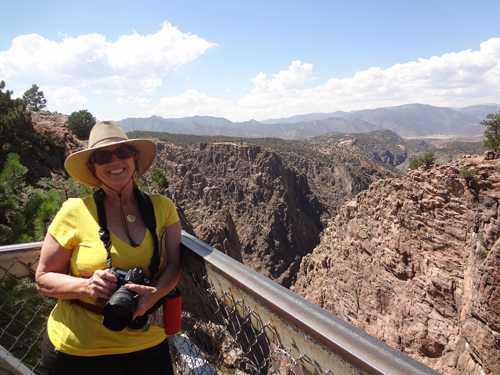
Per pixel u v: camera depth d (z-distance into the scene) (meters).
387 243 48.22
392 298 46.16
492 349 26.67
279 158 183.62
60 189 17.17
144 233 2.46
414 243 43.41
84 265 2.33
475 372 28.17
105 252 2.34
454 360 31.75
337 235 67.88
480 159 36.62
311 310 1.62
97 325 2.29
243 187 168.75
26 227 7.43
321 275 66.75
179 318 2.56
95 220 2.40
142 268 2.40
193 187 159.00
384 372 1.21
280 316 1.71
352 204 65.44
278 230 156.50
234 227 141.75
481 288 28.14
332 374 1.45
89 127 46.44
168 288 2.40
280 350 1.77
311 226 170.75
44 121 44.31
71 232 2.39
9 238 6.82
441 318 38.41
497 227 30.73
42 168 26.86
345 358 1.36
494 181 32.09
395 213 47.94
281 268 146.25
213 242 120.19
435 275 39.34
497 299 26.56
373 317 48.66
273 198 164.62
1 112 28.92
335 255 63.12
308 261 77.19
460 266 37.25
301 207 184.12
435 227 41.00
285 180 176.12
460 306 36.31
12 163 8.31
